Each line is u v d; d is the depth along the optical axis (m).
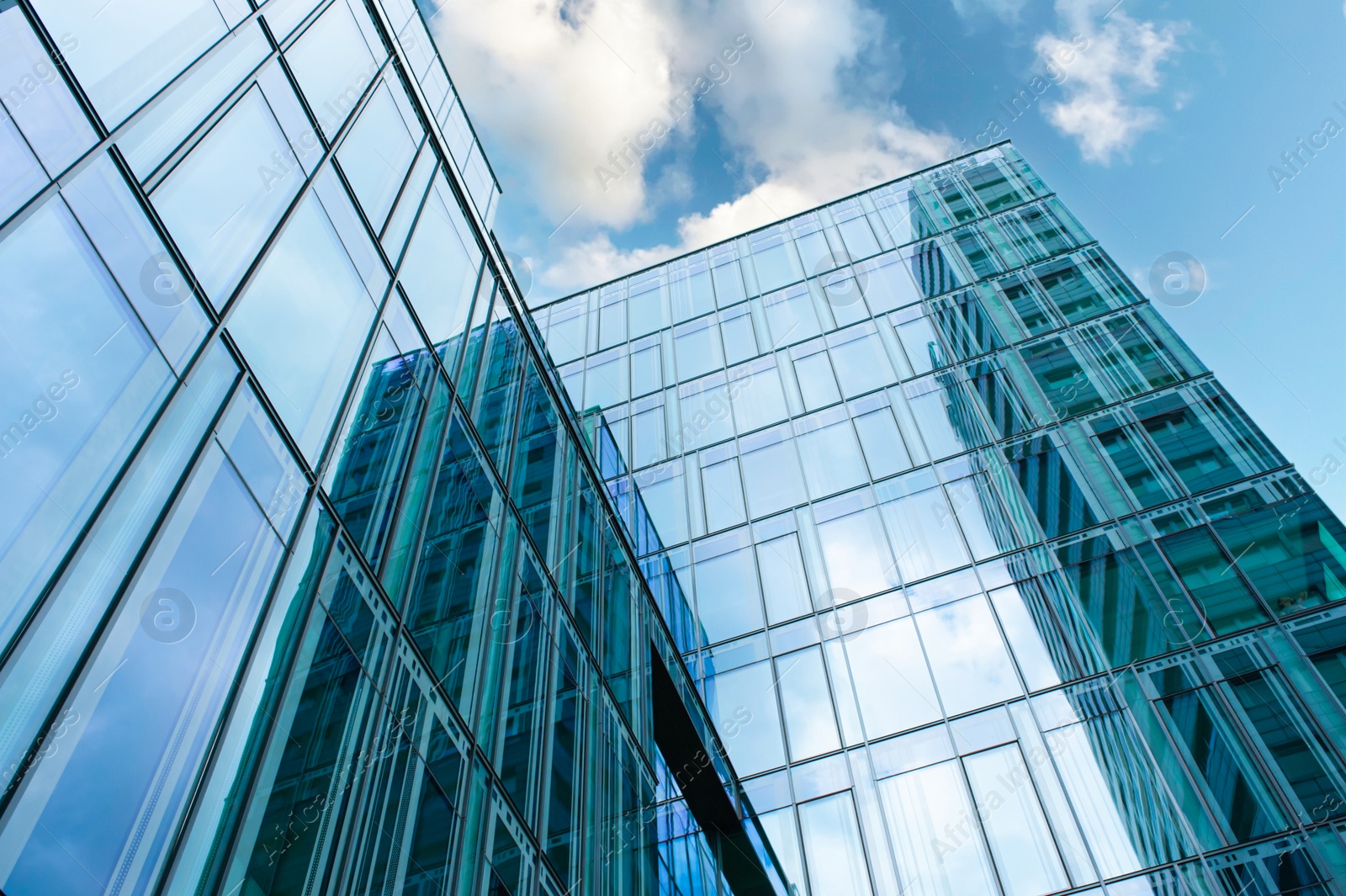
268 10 10.46
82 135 6.72
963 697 17.62
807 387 26.42
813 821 17.11
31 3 6.50
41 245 6.00
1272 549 16.67
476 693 10.90
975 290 25.50
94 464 5.96
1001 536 19.92
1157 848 13.97
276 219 9.35
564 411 18.89
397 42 14.66
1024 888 14.46
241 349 8.11
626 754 15.43
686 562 23.58
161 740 5.98
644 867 14.45
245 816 6.55
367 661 8.82
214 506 7.14
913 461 22.70
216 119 8.66
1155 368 21.09
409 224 13.23
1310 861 12.82
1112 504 18.89
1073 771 15.52
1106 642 16.91
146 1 7.95
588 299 35.12
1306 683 14.66
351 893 7.42
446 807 9.31
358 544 9.32
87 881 5.13
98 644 5.64
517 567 13.48
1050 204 27.27
